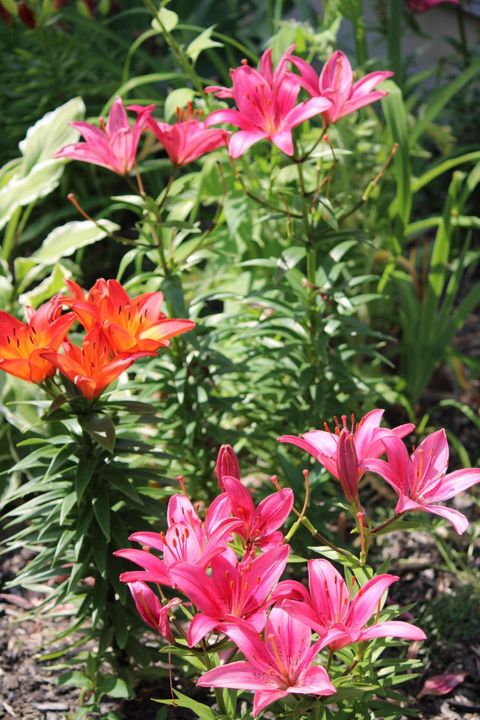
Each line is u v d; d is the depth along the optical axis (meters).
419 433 1.64
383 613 0.91
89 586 1.11
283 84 1.04
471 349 1.89
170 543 0.78
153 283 1.48
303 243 1.17
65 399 0.91
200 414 1.27
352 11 1.56
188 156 1.13
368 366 1.69
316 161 1.24
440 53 2.60
